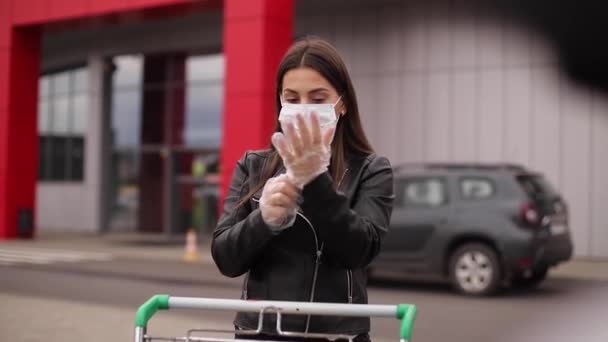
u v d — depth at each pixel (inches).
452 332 299.6
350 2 716.0
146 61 906.1
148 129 903.1
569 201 615.8
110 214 925.8
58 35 914.1
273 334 83.9
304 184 75.1
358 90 725.9
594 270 528.7
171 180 881.5
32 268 530.6
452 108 676.7
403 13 702.5
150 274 497.7
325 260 83.9
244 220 81.5
